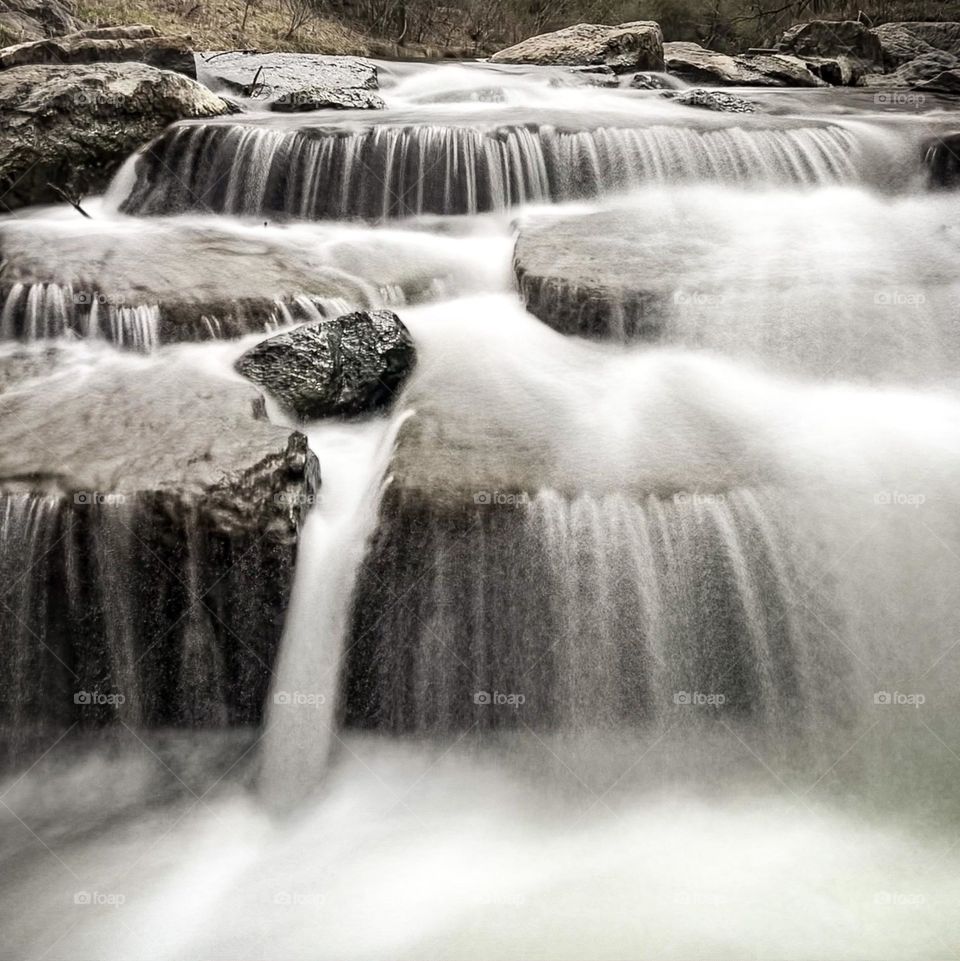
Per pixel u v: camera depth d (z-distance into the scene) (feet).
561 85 65.41
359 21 102.53
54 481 21.34
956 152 40.70
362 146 41.06
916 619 21.17
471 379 27.78
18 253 32.45
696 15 107.24
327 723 21.29
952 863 18.21
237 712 21.53
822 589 21.33
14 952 16.65
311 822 19.84
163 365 27.96
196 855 18.93
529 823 19.62
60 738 21.34
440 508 21.50
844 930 16.52
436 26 108.99
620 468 22.91
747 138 41.81
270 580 21.38
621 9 107.04
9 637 21.18
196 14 85.61
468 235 40.16
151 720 21.53
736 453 23.81
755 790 20.36
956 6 100.94
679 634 21.21
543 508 21.52
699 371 28.68
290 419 26.76
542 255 33.19
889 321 29.37
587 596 21.12
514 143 41.39
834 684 21.18
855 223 36.65
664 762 20.84
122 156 43.34
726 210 37.96
